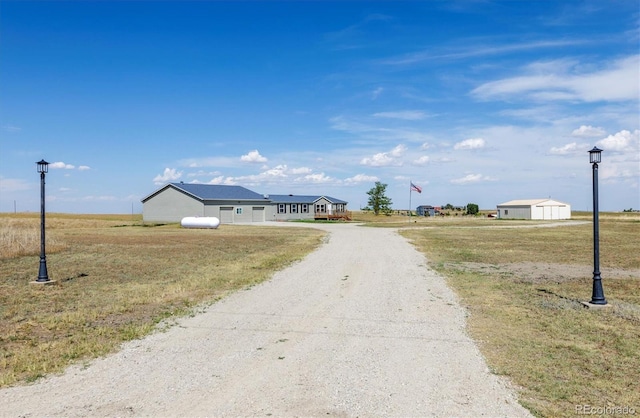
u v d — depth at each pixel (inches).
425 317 355.6
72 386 219.0
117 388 216.4
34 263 661.3
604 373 236.1
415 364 249.0
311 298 429.7
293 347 280.1
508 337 299.9
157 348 278.4
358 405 197.3
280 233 1417.3
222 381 224.8
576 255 808.3
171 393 210.2
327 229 1668.3
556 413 190.5
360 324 335.3
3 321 342.3
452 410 192.7
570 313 367.6
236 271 596.7
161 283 507.2
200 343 288.5
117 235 1273.4
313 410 192.1
